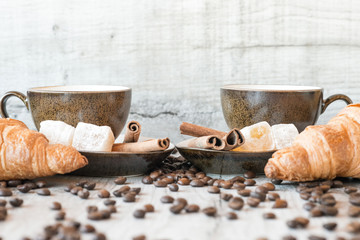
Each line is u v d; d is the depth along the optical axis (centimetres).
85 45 75
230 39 74
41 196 51
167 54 75
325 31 73
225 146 55
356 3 72
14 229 44
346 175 54
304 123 60
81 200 50
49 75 76
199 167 58
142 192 53
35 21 75
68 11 74
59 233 42
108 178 57
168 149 58
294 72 74
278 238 43
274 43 74
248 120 60
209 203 50
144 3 74
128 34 74
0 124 54
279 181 54
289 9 73
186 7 74
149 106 75
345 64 74
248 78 74
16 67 76
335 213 46
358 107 55
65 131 56
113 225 45
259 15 73
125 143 58
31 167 52
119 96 60
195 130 60
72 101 58
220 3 73
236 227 45
